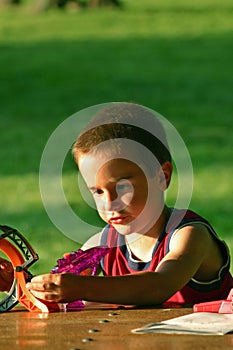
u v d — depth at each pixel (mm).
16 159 23859
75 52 38781
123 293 4180
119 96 32125
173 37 41250
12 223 17422
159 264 4418
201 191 20047
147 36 41531
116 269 4816
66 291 4109
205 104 30500
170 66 36344
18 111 30312
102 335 3594
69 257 4512
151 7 48250
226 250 4754
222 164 22719
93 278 4172
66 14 46125
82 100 31641
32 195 20047
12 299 4301
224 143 25250
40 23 44375
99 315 4090
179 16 45562
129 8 48000
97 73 35281
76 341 3482
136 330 3645
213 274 4715
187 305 4371
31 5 47906
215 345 3375
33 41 40844
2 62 37156
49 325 3850
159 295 4238
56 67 36219
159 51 38875
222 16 45125
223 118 28562
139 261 4719
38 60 37406
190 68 36031
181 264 4371
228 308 4070
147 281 4234
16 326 3846
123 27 43375
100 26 43562
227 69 35625
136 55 38219
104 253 4598
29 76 34938
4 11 47406
